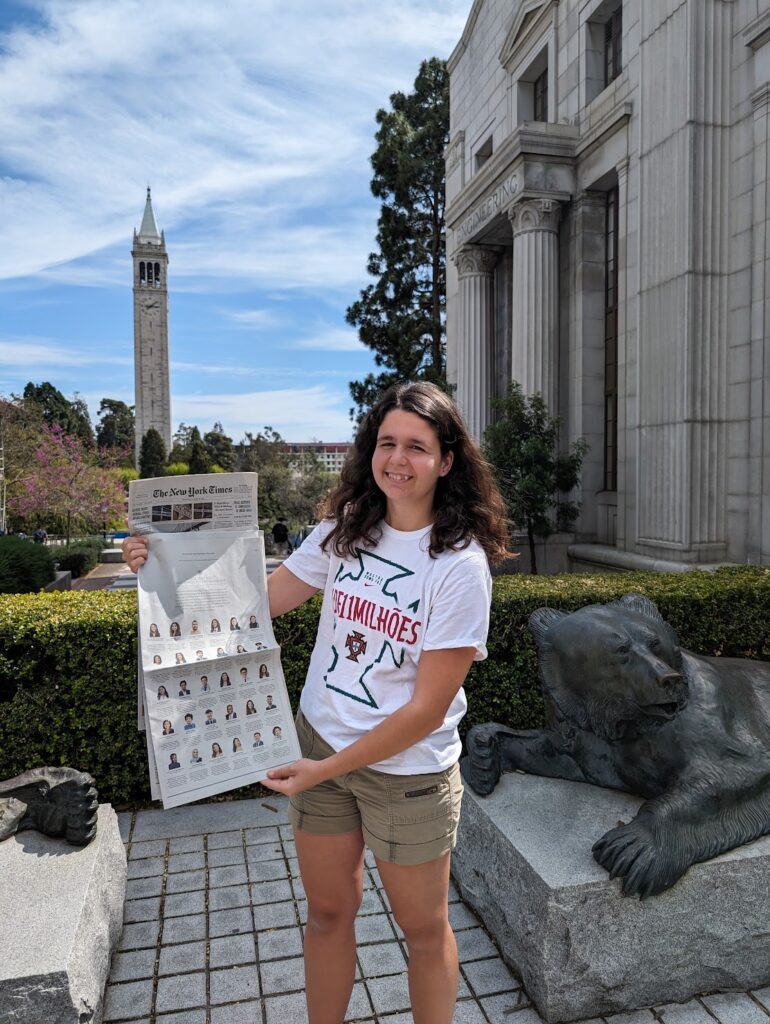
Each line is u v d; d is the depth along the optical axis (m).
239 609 2.05
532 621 2.98
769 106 7.63
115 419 95.62
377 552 1.88
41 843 2.60
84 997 2.13
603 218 11.12
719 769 2.55
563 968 2.35
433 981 1.89
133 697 3.94
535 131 10.83
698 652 4.64
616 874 2.36
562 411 11.66
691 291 8.22
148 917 2.96
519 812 2.82
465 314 14.32
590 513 11.17
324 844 1.92
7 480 23.83
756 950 2.51
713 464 8.33
